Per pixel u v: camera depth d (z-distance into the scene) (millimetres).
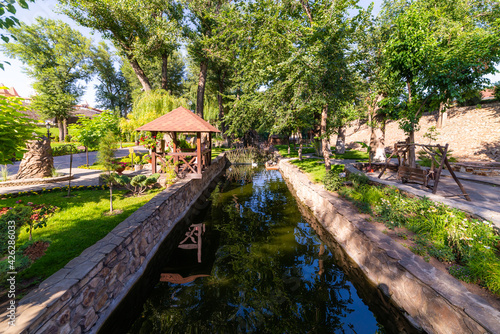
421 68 7934
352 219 6117
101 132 14445
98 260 3867
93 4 13570
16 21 2836
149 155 13852
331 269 5691
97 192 8992
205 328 3928
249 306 4469
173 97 17531
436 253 4113
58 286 3168
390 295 4188
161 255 6484
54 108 30734
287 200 11672
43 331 2668
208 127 12273
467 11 13664
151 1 15727
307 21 9414
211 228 8406
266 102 10562
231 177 18078
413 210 5676
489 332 2541
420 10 8188
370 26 9852
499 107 17703
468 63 7082
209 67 26750
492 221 4320
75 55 33375
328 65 7723
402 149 8906
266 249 6750
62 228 5641
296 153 26047
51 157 11359
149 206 6684
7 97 5367
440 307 3203
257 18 9867
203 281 5301
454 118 20000
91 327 3562
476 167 10633
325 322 4023
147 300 4672
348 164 12164
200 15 18203
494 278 3230
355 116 13031
